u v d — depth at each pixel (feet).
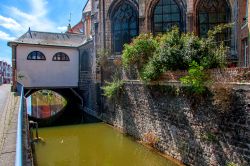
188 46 42.98
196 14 64.75
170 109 41.75
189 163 36.94
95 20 79.10
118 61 64.95
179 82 39.32
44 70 85.10
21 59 82.33
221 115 31.27
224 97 30.32
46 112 127.24
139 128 51.70
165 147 42.86
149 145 46.50
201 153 34.71
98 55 75.20
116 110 63.16
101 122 70.90
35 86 83.82
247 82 28.35
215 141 32.32
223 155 30.99
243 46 54.29
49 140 56.44
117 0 72.49
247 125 27.61
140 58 52.49
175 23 67.00
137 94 52.65
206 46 42.06
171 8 67.26
